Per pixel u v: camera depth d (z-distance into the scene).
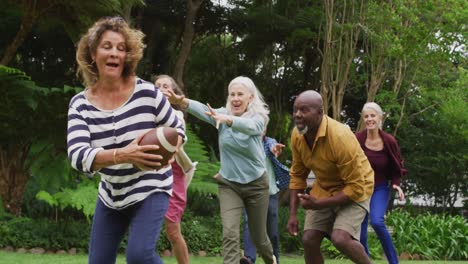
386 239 6.39
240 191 5.14
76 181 10.32
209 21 15.25
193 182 10.16
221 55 16.39
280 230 11.44
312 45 15.77
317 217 4.42
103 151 2.88
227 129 5.07
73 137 3.03
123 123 3.11
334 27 14.33
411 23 13.05
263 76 16.69
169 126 3.19
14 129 9.95
